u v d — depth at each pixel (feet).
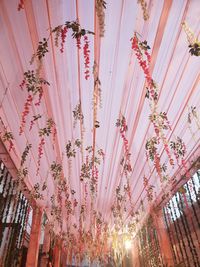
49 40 6.73
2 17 6.29
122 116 9.76
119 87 8.30
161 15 6.13
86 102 8.92
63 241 25.50
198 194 13.46
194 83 8.37
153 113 9.39
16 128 10.24
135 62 7.38
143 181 15.93
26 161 12.70
